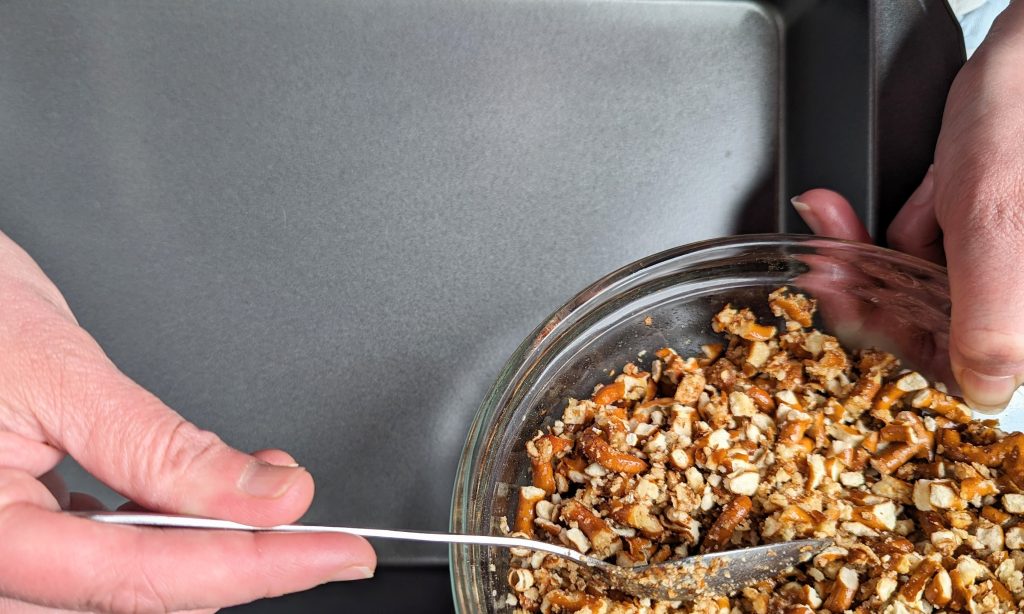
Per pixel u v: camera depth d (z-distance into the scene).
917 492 0.29
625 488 0.29
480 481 0.28
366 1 0.33
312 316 0.32
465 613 0.26
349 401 0.32
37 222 0.32
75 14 0.32
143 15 0.33
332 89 0.33
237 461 0.24
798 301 0.31
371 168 0.33
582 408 0.30
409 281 0.33
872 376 0.30
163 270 0.32
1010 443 0.28
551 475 0.29
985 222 0.27
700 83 0.35
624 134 0.34
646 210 0.34
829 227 0.32
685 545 0.28
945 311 0.30
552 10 0.34
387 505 0.32
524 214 0.33
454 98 0.33
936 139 0.33
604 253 0.33
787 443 0.29
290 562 0.24
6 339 0.24
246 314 0.32
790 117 0.35
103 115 0.32
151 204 0.32
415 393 0.32
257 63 0.33
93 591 0.23
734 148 0.34
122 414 0.24
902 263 0.29
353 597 0.32
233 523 0.23
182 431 0.24
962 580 0.27
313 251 0.32
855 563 0.27
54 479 0.26
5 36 0.32
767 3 0.35
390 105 0.33
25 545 0.22
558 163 0.34
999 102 0.28
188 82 0.33
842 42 0.33
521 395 0.29
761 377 0.31
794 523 0.28
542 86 0.34
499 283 0.33
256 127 0.33
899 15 0.32
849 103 0.33
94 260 0.32
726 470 0.29
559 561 0.28
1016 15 0.30
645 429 0.30
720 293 0.31
